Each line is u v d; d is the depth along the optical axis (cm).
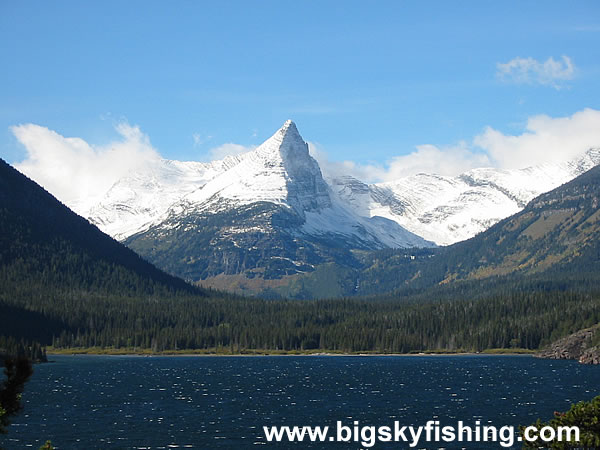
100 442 14150
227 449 13650
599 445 8981
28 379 7000
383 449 13700
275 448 13750
